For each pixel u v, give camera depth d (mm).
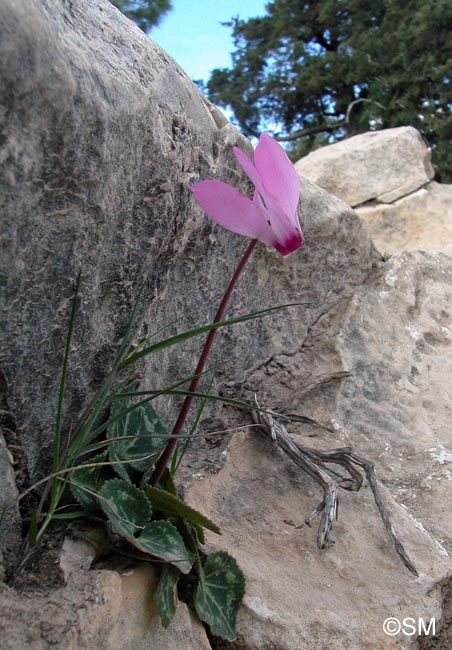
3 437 205
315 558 252
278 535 259
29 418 210
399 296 409
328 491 263
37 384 208
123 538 220
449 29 2072
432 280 433
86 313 216
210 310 294
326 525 253
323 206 350
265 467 290
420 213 888
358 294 392
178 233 249
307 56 2445
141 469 242
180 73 254
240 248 300
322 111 2555
